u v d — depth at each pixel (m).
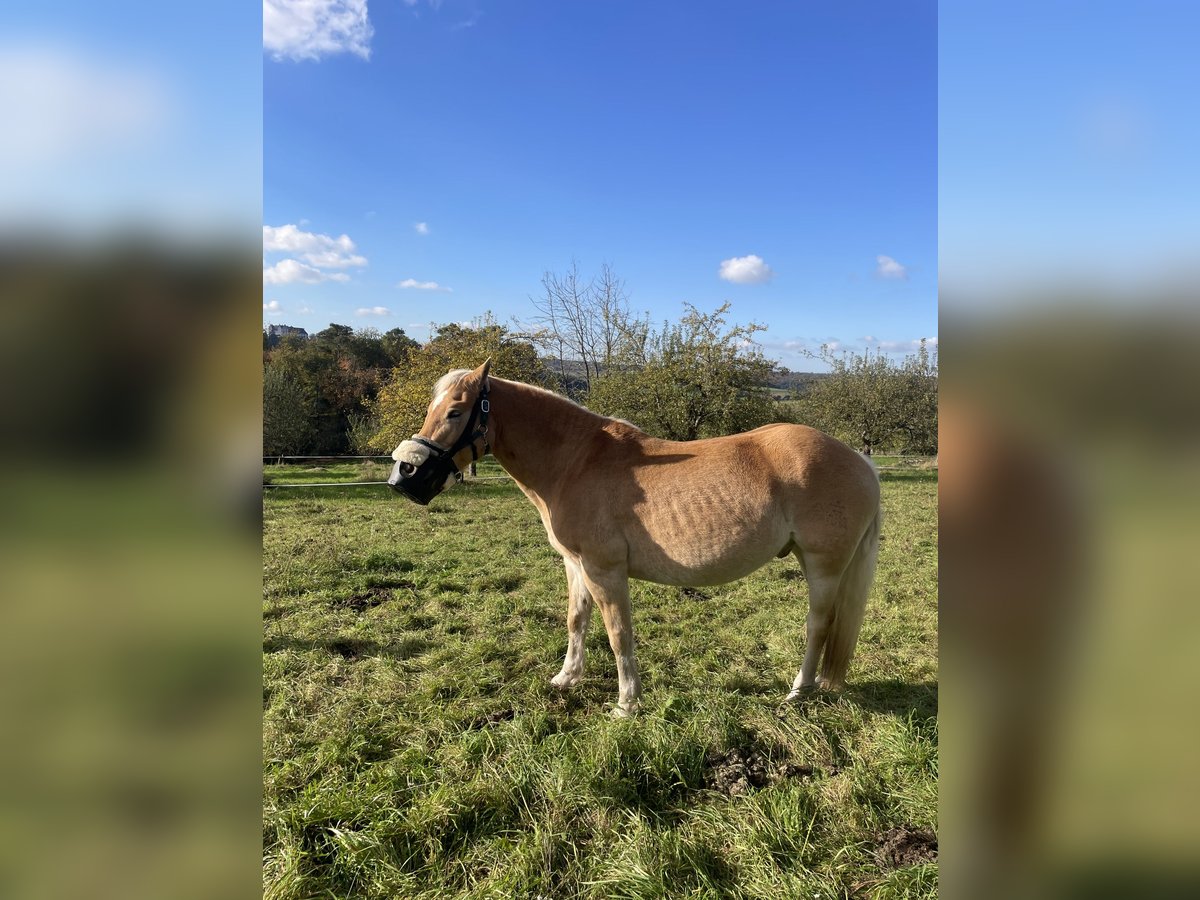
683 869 2.07
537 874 2.05
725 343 15.24
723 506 2.85
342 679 3.53
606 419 3.22
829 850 2.15
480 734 2.78
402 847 2.16
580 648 3.49
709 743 2.71
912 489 12.88
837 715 2.99
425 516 9.28
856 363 24.12
